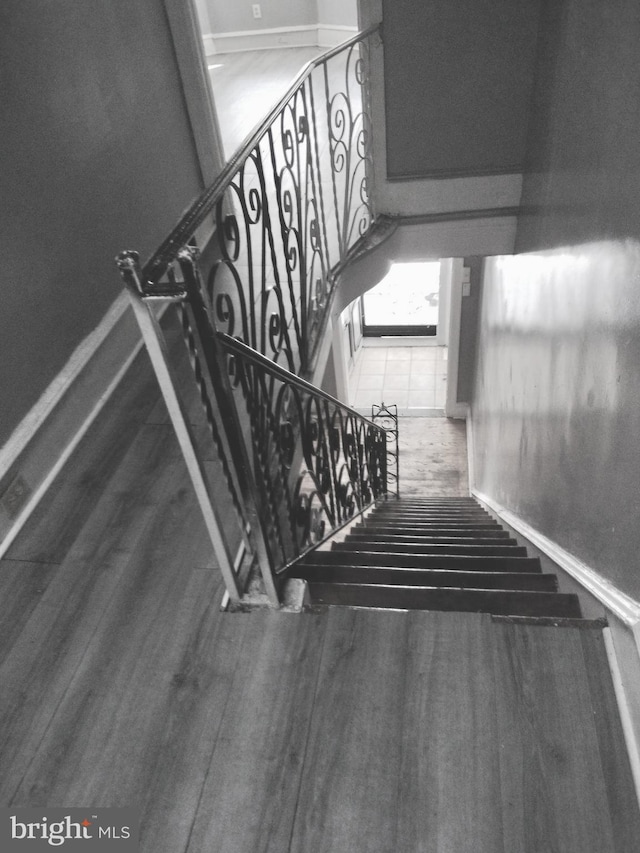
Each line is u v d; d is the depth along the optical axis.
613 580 1.72
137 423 2.54
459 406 7.32
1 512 2.06
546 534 2.67
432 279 9.42
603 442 1.77
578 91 2.14
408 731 1.53
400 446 7.12
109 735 1.57
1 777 1.50
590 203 1.94
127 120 2.66
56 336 2.29
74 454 2.41
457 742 1.50
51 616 1.85
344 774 1.46
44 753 1.54
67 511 2.19
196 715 1.59
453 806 1.39
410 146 3.51
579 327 2.05
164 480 2.29
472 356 6.86
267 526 1.70
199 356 1.28
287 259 2.44
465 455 6.92
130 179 2.72
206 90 3.23
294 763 1.49
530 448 3.05
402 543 3.10
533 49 3.06
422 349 8.52
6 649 1.77
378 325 8.66
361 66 3.22
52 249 2.22
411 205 3.74
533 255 3.11
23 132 2.01
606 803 1.37
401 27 3.07
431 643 1.70
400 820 1.38
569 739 1.48
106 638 1.78
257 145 1.86
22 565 2.01
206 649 1.73
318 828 1.38
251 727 1.56
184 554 2.01
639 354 1.44
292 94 2.24
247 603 1.83
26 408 2.16
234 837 1.38
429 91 3.27
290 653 1.71
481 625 1.72
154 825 1.41
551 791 1.40
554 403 2.46
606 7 1.79
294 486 2.74
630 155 1.53
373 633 1.73
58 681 1.69
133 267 1.08
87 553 2.04
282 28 6.77
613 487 1.69
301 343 2.79
